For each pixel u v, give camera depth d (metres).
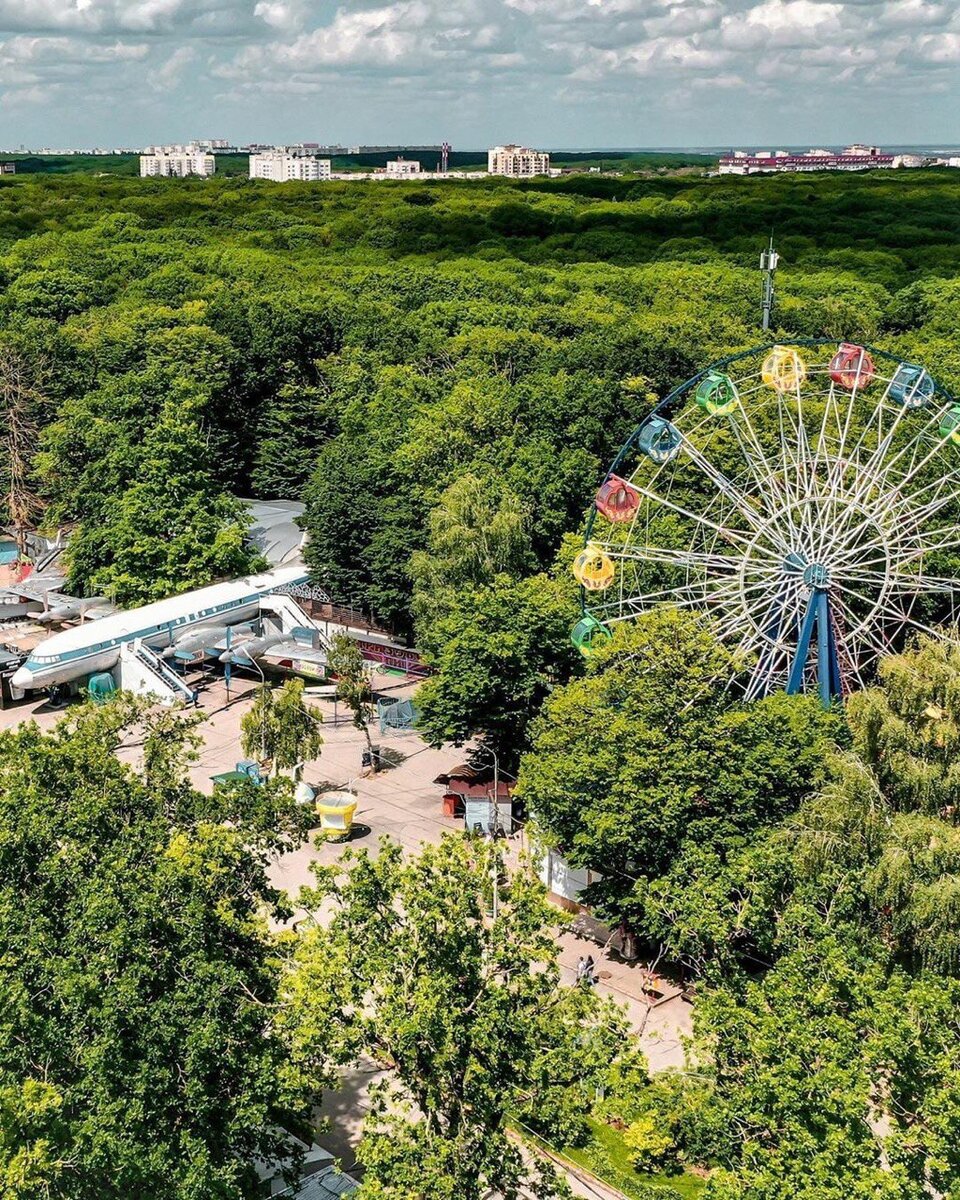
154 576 140.75
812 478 100.75
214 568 143.38
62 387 186.25
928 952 66.88
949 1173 46.12
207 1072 50.84
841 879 65.69
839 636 103.88
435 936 53.97
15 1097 45.75
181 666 131.75
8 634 142.25
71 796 64.31
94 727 73.25
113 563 143.12
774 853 64.31
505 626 98.12
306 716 100.19
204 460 150.50
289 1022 52.94
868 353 103.62
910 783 77.56
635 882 70.81
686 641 81.25
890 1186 44.09
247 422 190.12
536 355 189.62
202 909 55.72
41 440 167.88
